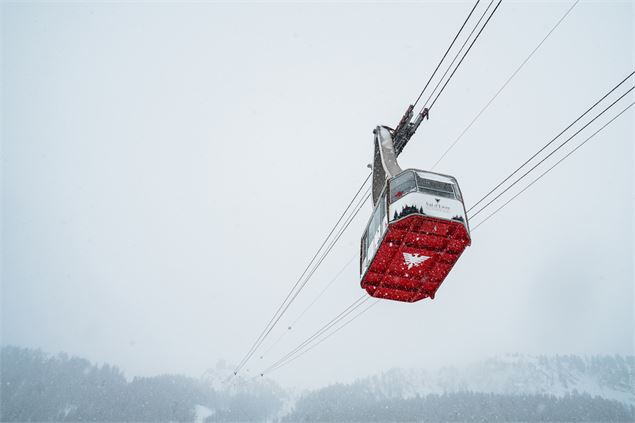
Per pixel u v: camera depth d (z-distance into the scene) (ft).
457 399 598.34
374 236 57.36
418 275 56.39
